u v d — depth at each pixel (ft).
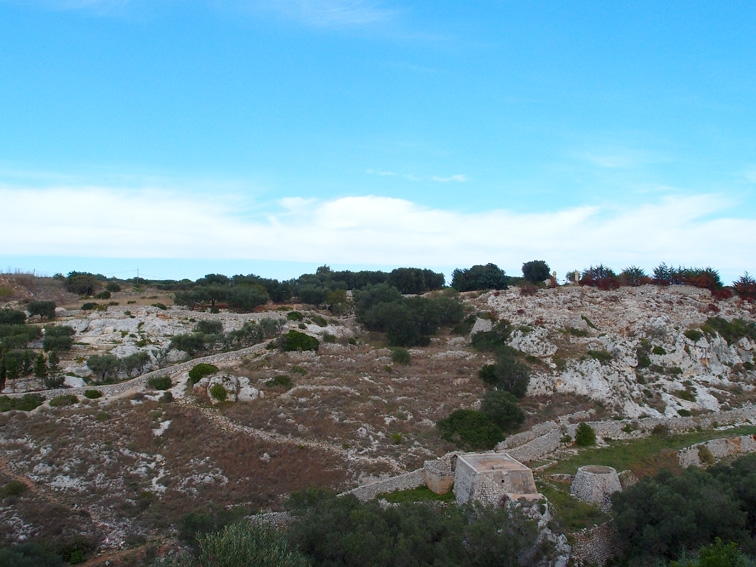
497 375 237.45
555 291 386.52
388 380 239.71
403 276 487.61
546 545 134.72
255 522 130.62
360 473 169.78
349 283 528.63
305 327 319.88
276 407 203.82
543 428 204.85
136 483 165.48
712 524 141.69
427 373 255.09
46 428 186.29
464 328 334.24
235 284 445.78
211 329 303.07
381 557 113.50
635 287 394.73
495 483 148.46
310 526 123.65
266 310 372.17
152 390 217.77
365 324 356.79
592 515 152.76
